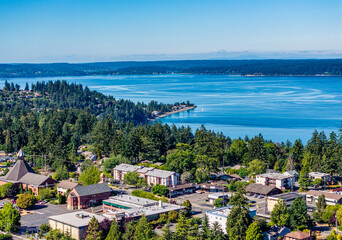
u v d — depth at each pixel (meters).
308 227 150.75
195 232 138.75
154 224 152.62
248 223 138.00
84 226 144.38
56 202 189.88
